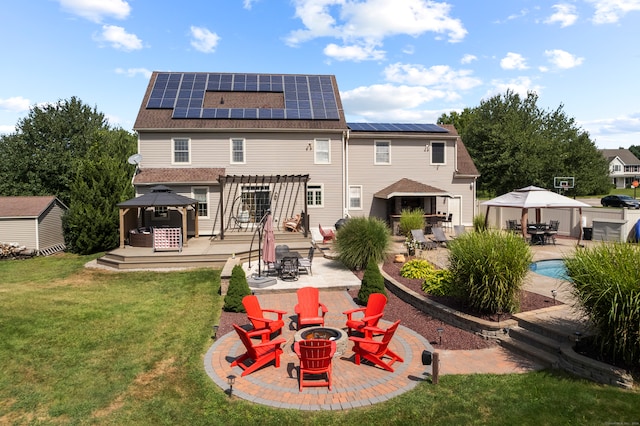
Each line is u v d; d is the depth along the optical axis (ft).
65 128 113.19
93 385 22.94
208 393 21.68
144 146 72.08
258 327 28.50
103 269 53.78
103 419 19.62
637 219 64.69
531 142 135.54
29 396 21.89
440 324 31.48
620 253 23.25
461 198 86.33
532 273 43.80
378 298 28.99
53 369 25.02
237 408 20.13
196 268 52.85
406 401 20.35
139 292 42.55
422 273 42.27
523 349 25.55
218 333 30.45
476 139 152.87
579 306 24.72
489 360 25.11
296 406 20.12
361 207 82.12
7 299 40.40
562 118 165.58
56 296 41.39
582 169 155.22
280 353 24.90
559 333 25.22
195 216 69.46
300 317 29.60
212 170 72.74
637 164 259.80
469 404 19.89
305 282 42.57
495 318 29.53
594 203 144.05
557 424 17.92
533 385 21.52
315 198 77.25
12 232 67.26
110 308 37.14
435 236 62.49
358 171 81.66
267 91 83.97
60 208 76.74
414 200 82.02
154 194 60.44
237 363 24.80
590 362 21.97
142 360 26.07
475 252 29.84
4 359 26.50
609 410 18.65
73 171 103.65
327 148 77.20
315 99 83.05
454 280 31.91
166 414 19.89
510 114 150.00
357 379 22.89
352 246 46.75
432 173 84.69
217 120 74.18
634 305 20.53
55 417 19.92
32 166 104.58
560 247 61.26
